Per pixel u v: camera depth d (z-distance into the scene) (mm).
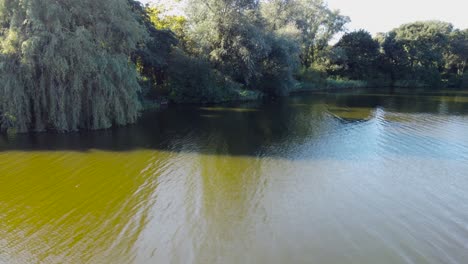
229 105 37188
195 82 36312
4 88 18688
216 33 36531
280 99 43812
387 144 20188
